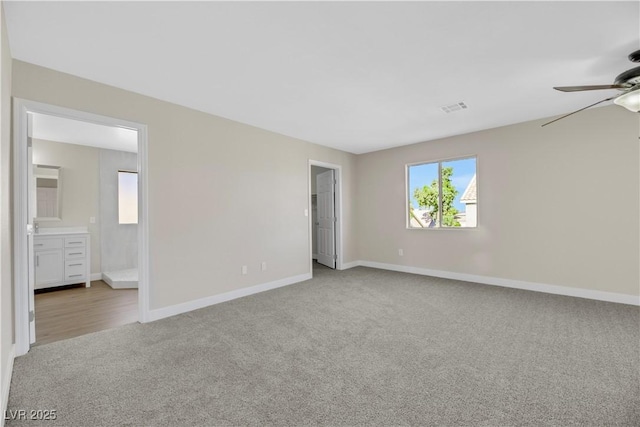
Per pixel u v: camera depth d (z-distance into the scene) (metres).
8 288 2.08
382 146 5.65
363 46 2.30
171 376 2.07
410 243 5.55
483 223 4.64
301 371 2.13
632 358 2.27
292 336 2.72
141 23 1.99
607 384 1.94
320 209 6.56
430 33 2.14
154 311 3.17
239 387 1.94
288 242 4.73
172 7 1.83
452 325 2.96
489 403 1.76
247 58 2.46
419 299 3.85
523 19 1.99
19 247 2.37
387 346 2.51
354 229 6.29
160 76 2.75
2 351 1.72
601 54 2.42
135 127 3.08
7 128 2.06
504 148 4.40
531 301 3.71
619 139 3.58
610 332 2.75
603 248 3.69
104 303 3.87
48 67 2.55
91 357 2.35
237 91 3.09
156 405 1.76
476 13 1.93
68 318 3.28
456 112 3.79
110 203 5.45
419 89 3.08
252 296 4.03
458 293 4.12
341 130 4.53
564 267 3.96
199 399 1.82
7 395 1.82
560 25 2.05
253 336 2.73
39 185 4.75
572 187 3.88
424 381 1.99
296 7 1.85
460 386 1.93
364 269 5.91
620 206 3.58
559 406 1.72
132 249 5.70
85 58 2.42
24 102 2.42
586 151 3.78
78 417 1.66
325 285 4.63
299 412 1.70
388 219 5.86
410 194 5.65
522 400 1.78
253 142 4.25
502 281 4.47
